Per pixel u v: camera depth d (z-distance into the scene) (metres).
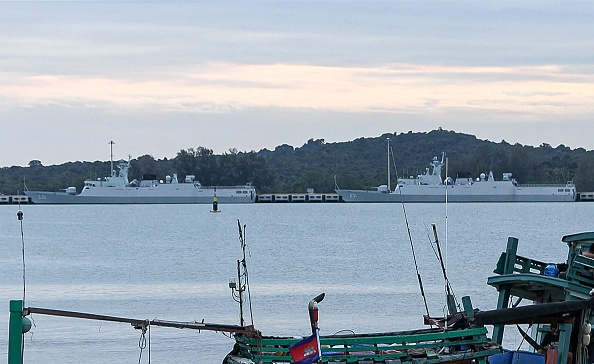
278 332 76.25
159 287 108.12
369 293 98.69
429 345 40.09
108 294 102.06
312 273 121.56
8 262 144.62
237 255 153.25
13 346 43.00
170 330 77.00
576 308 40.53
